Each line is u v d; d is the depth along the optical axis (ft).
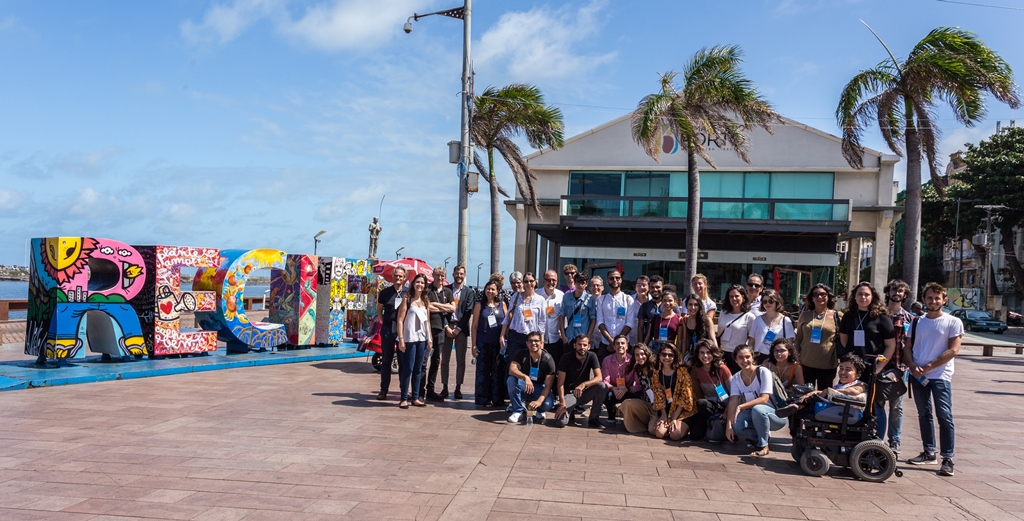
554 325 29.17
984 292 139.13
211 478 17.48
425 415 26.94
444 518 15.07
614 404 27.09
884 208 82.99
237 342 44.37
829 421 20.21
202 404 27.48
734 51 60.70
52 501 15.40
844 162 84.12
